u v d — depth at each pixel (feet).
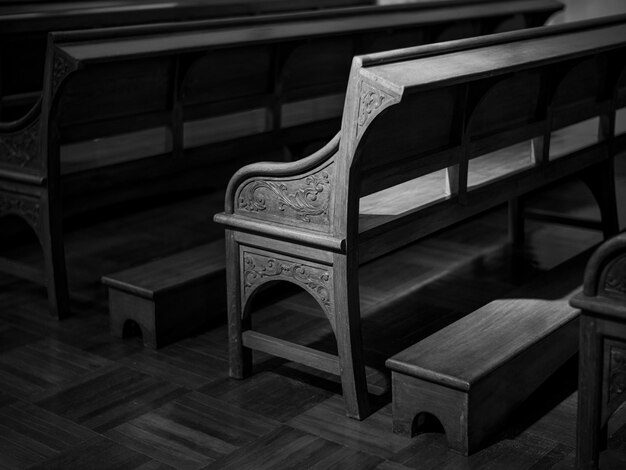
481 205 13.25
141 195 15.79
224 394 12.26
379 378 12.64
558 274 13.84
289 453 10.77
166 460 10.67
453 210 12.71
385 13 19.30
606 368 9.34
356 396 11.44
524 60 12.16
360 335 11.44
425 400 10.77
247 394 12.25
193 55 14.97
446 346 11.27
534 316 12.22
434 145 12.25
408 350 11.18
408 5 19.86
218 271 14.28
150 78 14.88
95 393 12.34
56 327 14.52
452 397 10.52
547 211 19.31
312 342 13.92
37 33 17.47
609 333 9.18
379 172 11.28
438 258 17.39
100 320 14.78
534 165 14.56
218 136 17.71
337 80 19.12
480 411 10.64
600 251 9.04
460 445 10.62
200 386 12.50
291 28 16.84
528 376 11.50
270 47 16.87
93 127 14.39
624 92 16.33
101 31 13.94
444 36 20.83
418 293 15.70
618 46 14.43
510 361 11.00
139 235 18.83
